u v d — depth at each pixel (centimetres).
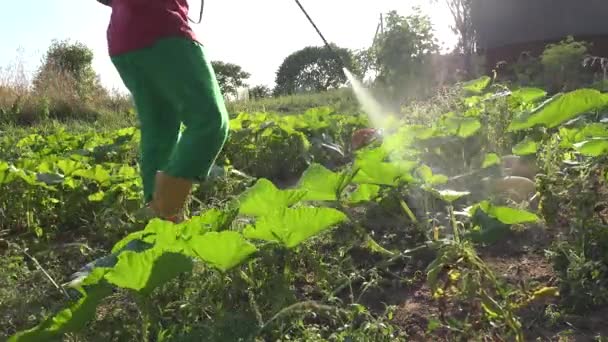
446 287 191
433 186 303
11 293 238
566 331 189
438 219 285
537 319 197
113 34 276
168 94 271
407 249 260
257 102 1043
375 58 882
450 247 193
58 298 245
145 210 333
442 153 357
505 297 183
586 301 202
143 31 263
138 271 180
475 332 184
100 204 368
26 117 1080
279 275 221
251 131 482
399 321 207
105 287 183
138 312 214
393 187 291
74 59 1775
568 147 303
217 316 199
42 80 1215
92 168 371
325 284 227
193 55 264
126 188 364
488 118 381
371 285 227
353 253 263
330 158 491
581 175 239
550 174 257
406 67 838
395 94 820
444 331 198
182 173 260
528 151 324
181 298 216
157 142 291
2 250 322
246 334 192
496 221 243
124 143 511
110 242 326
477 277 181
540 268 231
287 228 209
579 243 220
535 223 264
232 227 261
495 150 367
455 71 837
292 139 478
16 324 223
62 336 192
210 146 263
